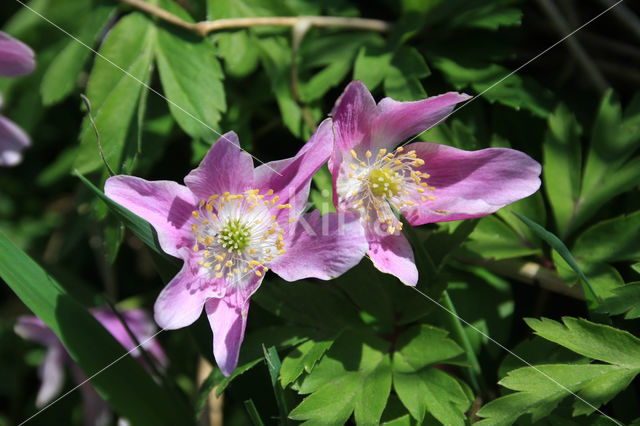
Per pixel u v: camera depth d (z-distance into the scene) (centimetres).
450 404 27
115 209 27
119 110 30
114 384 29
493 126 31
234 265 28
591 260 29
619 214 30
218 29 31
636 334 29
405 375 28
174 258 28
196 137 30
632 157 30
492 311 29
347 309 29
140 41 30
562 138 30
